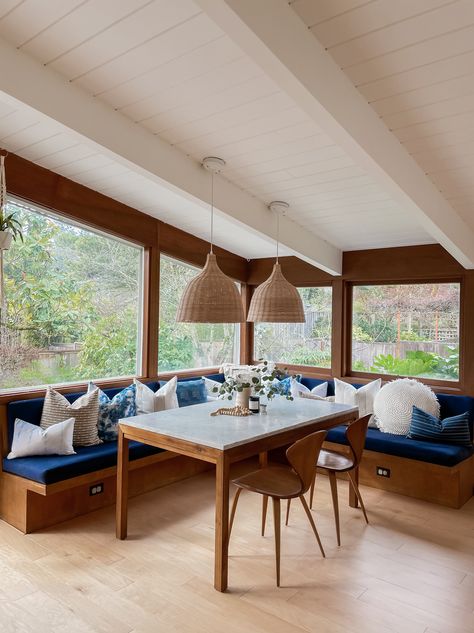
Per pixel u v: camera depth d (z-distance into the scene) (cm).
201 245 524
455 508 362
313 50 212
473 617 228
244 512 353
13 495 319
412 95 239
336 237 472
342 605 236
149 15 206
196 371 528
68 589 247
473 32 193
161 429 285
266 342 582
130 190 408
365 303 505
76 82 265
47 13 214
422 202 313
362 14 194
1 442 339
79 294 420
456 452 362
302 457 261
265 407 341
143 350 471
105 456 337
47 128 312
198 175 349
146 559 279
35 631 214
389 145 271
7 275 368
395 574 267
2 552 284
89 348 429
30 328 384
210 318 289
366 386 460
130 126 299
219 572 247
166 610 230
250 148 321
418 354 471
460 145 276
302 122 283
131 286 466
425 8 185
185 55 230
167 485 405
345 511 355
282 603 237
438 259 448
